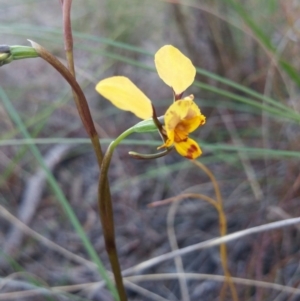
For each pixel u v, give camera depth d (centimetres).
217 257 26
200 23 35
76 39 40
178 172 32
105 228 14
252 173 27
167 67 13
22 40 42
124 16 40
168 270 26
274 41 33
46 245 28
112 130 34
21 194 31
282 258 24
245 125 32
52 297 22
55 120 36
